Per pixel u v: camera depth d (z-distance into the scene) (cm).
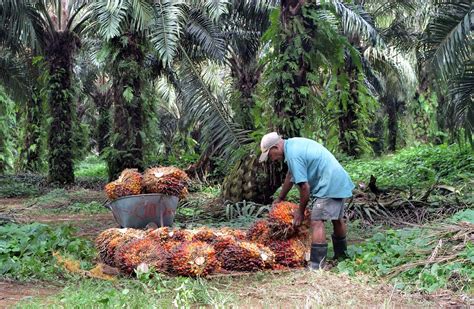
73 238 665
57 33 1730
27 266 546
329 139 1194
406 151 1877
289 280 515
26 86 1767
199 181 1647
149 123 1466
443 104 1177
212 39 1645
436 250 535
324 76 1077
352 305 435
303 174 556
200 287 481
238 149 1027
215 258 544
